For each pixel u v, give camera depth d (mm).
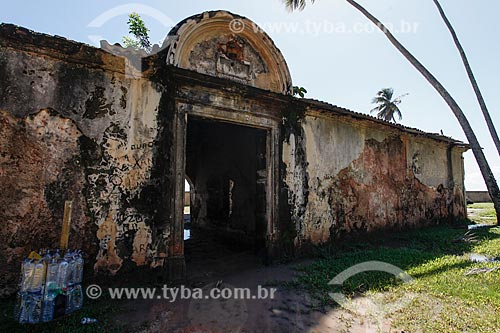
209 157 10000
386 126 8758
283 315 3654
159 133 4871
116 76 4621
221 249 7652
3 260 3746
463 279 4781
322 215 7035
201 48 5488
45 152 4070
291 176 6496
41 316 3168
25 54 4020
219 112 5508
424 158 10539
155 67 4766
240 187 8523
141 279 4547
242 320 3523
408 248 7254
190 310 3779
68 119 4238
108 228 4379
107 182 4426
